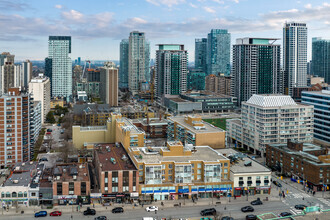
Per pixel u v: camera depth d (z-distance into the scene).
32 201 189.25
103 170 194.62
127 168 199.50
